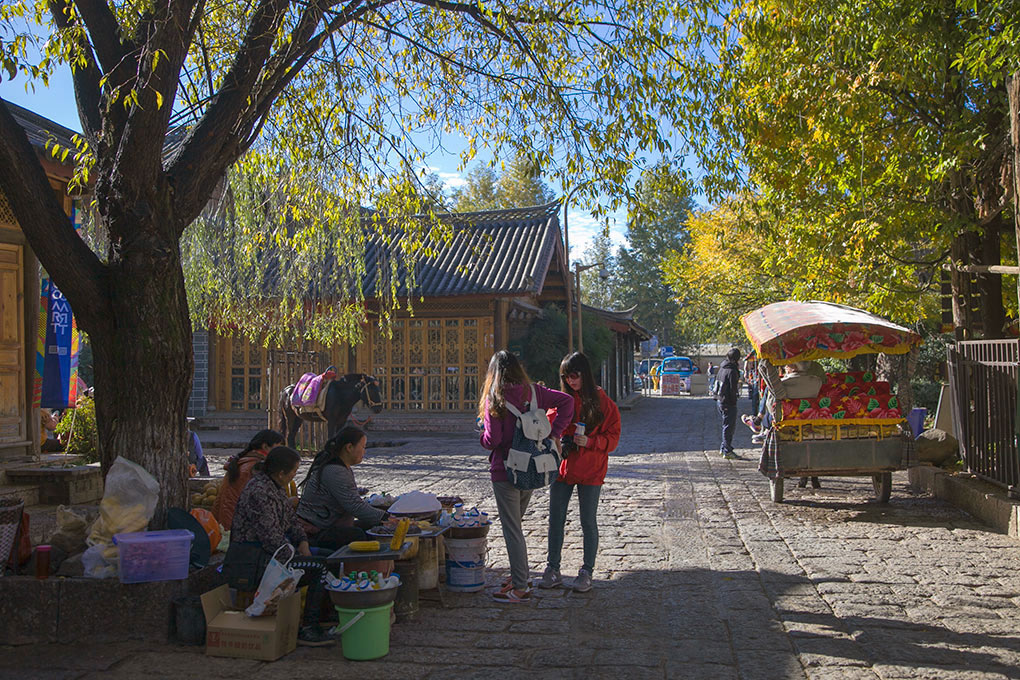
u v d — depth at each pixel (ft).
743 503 32.91
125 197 19.26
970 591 20.40
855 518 29.63
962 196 36.42
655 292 231.50
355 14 24.72
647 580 21.74
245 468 21.99
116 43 20.95
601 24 27.99
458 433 67.31
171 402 20.02
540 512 31.55
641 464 45.57
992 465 30.60
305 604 17.71
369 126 28.07
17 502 18.84
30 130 30.22
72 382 33.68
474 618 18.75
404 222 30.76
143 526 18.48
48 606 17.46
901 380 31.76
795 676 15.10
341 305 57.77
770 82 36.78
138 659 16.29
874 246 38.40
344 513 20.53
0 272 29.84
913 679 14.90
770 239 45.62
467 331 70.08
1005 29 27.81
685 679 15.03
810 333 31.14
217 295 53.67
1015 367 28.19
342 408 50.70
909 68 33.27
